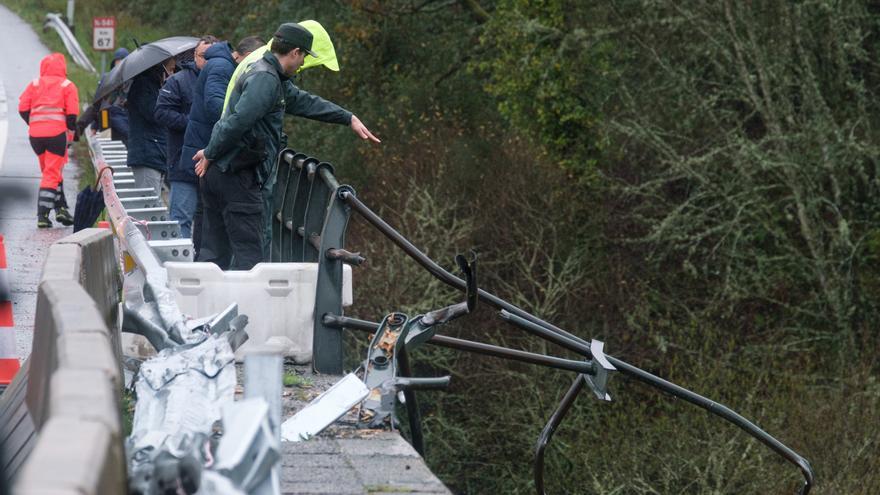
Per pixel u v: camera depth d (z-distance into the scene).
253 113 8.86
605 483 26.72
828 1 24.11
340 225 8.08
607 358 8.52
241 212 9.30
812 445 23.81
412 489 5.61
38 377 4.98
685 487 24.83
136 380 5.93
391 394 6.76
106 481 2.73
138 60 14.84
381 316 28.20
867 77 26.77
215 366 5.65
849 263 25.98
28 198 20.47
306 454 6.18
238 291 8.30
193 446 3.96
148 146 15.09
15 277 14.18
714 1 25.64
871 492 23.28
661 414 28.05
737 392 26.36
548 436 9.12
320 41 9.47
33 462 2.46
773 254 28.20
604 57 28.94
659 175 27.31
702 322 28.44
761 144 25.02
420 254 7.99
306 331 8.39
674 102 27.58
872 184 25.92
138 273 7.90
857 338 26.97
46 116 18.00
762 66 24.97
